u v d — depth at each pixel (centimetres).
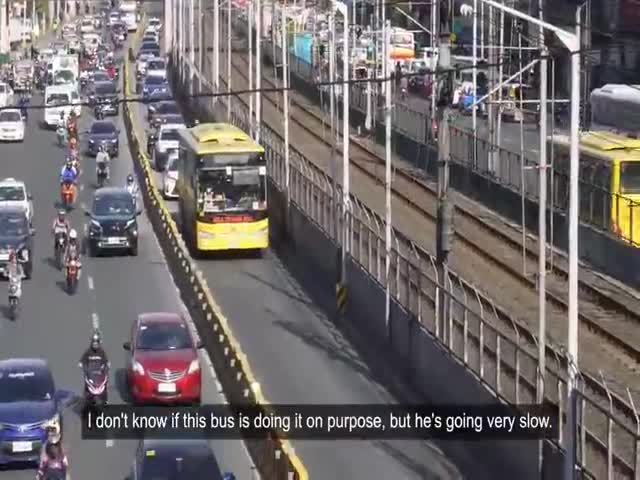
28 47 14938
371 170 6825
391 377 3741
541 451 2753
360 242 4444
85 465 3012
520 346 3181
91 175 7412
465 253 5125
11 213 5144
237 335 4184
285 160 5675
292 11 10400
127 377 3628
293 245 5453
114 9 18888
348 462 3062
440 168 3656
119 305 4575
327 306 4597
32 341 4094
